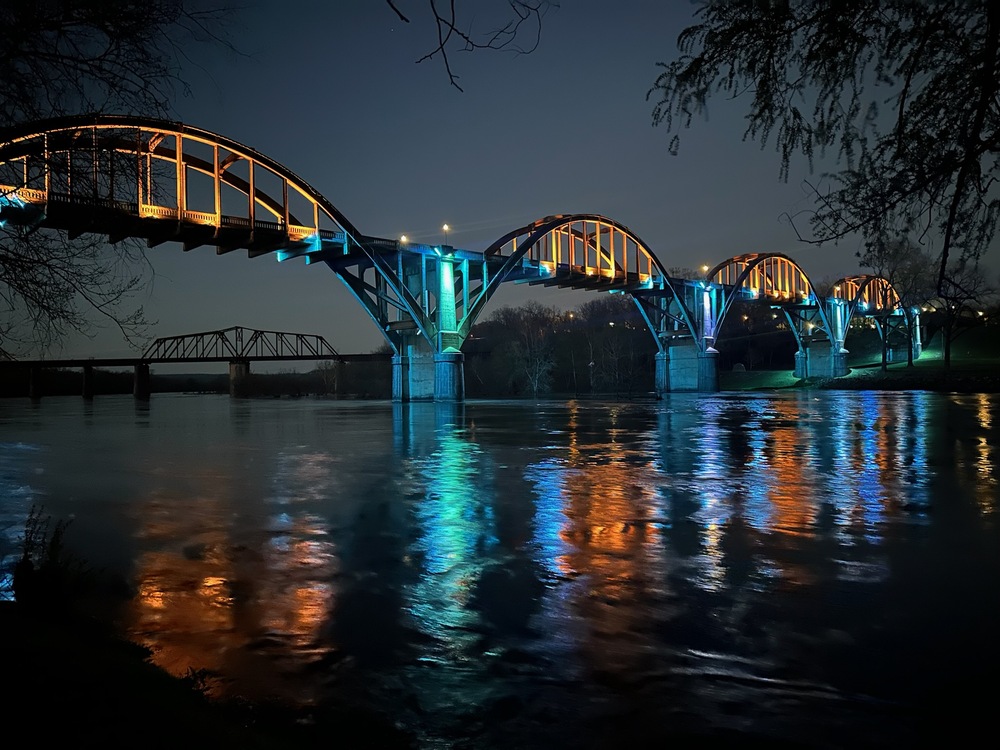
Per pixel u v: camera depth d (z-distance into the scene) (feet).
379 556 33.73
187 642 21.97
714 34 12.44
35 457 87.10
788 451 81.66
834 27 11.91
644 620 24.06
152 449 97.91
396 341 240.94
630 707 17.54
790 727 16.55
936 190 12.09
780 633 22.70
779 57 12.44
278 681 19.01
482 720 16.84
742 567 30.99
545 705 17.69
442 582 29.04
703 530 38.96
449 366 223.10
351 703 17.67
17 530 40.83
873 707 17.47
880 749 15.55
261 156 178.50
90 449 98.58
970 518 41.73
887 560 32.09
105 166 16.94
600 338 414.62
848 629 23.00
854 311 395.14
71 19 15.31
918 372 322.75
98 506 49.16
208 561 32.91
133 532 39.91
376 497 52.37
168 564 32.30
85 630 20.93
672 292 313.32
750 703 17.79
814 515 43.04
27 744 9.37
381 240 212.02
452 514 44.91
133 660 15.84
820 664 20.12
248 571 30.99
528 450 88.07
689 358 335.47
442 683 18.94
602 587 28.12
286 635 22.67
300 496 53.21
